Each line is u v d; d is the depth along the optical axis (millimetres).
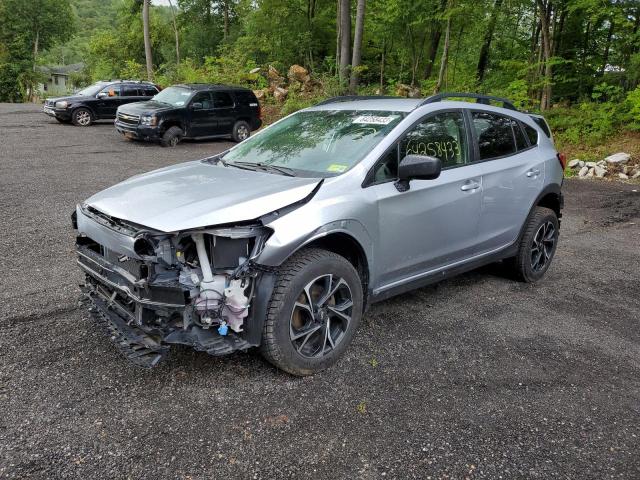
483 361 3631
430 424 2879
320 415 2906
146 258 2787
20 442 2574
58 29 62406
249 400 3008
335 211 3271
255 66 26359
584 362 3705
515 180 4812
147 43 32188
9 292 4371
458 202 4203
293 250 3037
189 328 2926
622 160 12320
